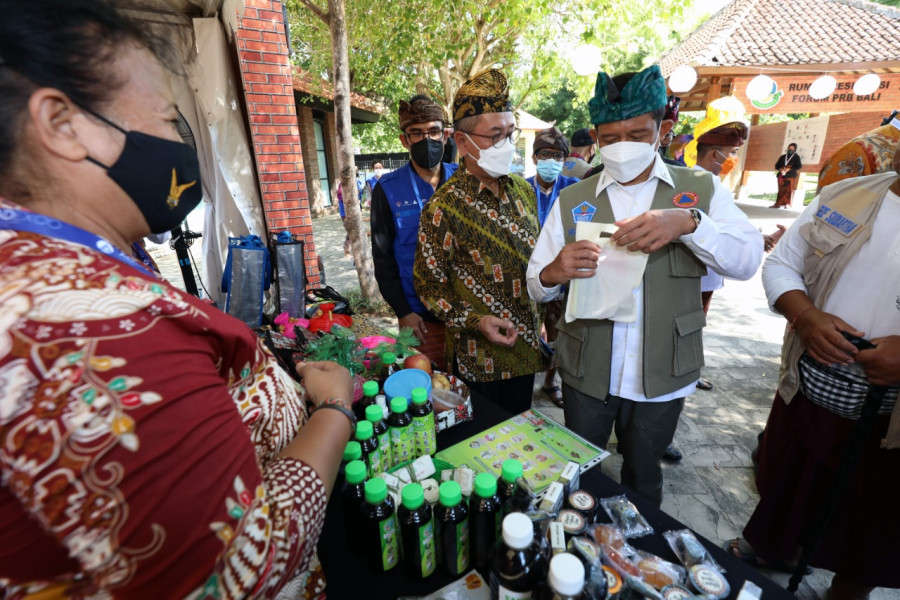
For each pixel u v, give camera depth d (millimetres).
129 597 373
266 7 3418
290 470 521
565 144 2781
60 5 400
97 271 396
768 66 7043
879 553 1339
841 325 1201
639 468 1596
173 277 5738
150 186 492
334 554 904
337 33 4328
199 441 385
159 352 384
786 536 1487
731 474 2354
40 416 335
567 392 1634
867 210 1232
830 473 1384
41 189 431
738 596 736
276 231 3799
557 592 597
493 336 1564
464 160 1705
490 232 1684
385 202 2279
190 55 569
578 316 1438
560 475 956
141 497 353
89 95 419
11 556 374
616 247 1360
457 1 5582
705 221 1251
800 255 1427
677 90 3891
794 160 10672
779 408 1511
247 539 407
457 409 1259
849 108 7395
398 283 2258
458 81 7594
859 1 7859
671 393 1458
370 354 1413
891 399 1225
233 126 3537
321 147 13062
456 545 813
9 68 384
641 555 818
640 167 1344
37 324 347
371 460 990
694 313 1446
